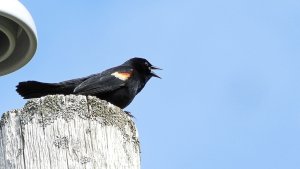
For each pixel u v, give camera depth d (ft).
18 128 24.66
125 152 25.03
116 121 25.71
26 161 23.75
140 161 26.05
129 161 24.90
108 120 25.50
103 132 24.97
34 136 24.30
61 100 25.32
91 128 24.84
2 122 25.20
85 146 24.21
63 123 24.66
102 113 25.57
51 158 23.65
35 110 24.95
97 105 25.68
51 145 23.97
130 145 25.54
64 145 23.98
